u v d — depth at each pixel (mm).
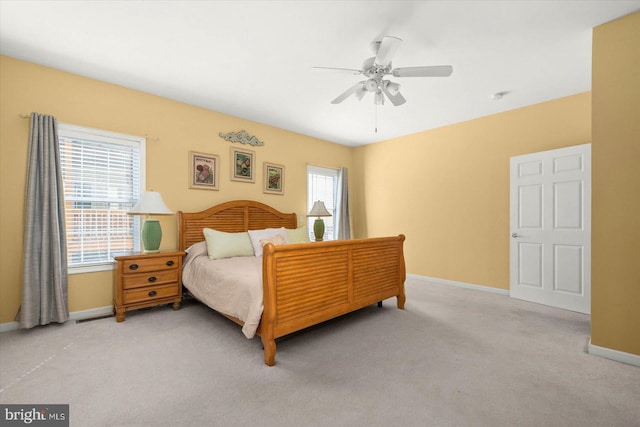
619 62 2141
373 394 1742
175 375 1941
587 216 3217
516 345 2404
